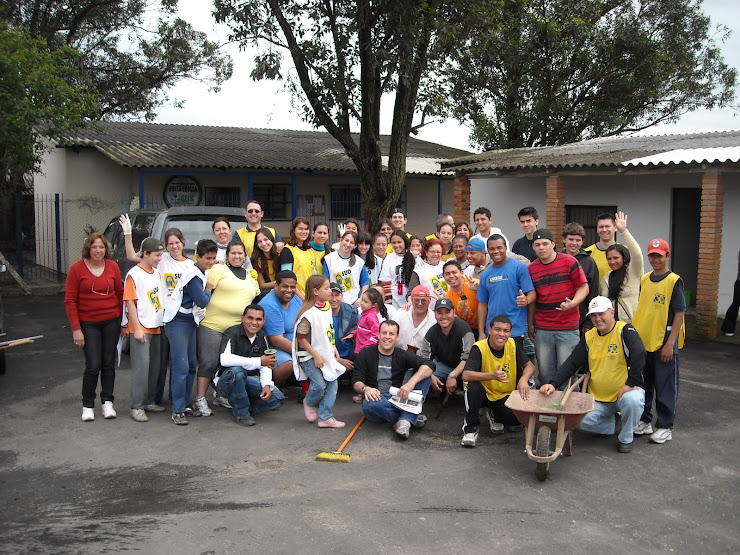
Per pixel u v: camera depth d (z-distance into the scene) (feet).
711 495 16.60
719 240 34.60
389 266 27.55
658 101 91.97
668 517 15.44
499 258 22.08
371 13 50.52
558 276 21.70
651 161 36.19
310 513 15.61
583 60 86.74
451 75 87.15
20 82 46.68
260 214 26.81
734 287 35.17
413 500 16.31
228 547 14.05
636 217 43.27
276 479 17.56
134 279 21.62
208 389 25.91
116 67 90.68
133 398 21.94
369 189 58.23
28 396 24.81
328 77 54.49
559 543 14.25
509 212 50.93
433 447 20.01
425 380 21.66
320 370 21.38
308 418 21.97
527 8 85.10
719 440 20.39
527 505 16.06
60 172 61.82
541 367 22.34
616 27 86.28
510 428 21.36
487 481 17.47
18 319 41.14
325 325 21.33
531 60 87.92
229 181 67.92
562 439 17.33
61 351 32.40
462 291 24.53
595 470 18.15
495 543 14.24
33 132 51.93
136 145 63.21
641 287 20.79
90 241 21.47
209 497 16.48
